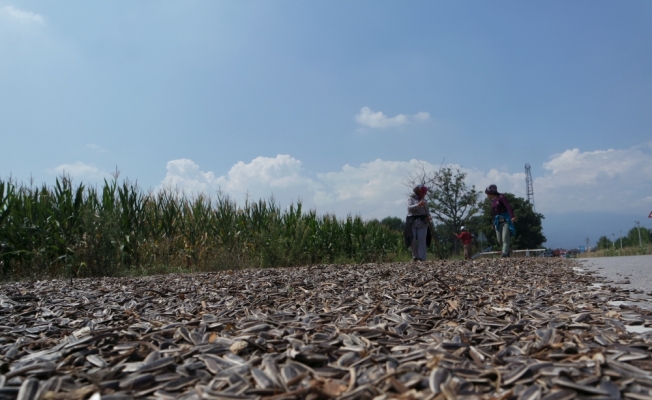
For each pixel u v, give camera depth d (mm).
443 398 1350
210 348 1904
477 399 1378
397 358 1745
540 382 1496
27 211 7969
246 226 11102
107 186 8938
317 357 1750
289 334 2182
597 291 3908
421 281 4547
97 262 7742
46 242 7926
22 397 1466
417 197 9828
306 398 1364
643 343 1936
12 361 1953
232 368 1663
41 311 3291
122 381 1564
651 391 1434
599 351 1810
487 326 2395
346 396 1377
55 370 1707
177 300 3738
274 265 10258
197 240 10141
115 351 1957
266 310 3119
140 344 2035
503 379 1530
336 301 3459
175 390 1517
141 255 8984
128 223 8914
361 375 1577
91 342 2059
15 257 7723
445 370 1560
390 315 2711
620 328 2275
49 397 1444
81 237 8070
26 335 2473
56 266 7863
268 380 1533
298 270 6707
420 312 2836
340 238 13344
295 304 3367
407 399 1348
